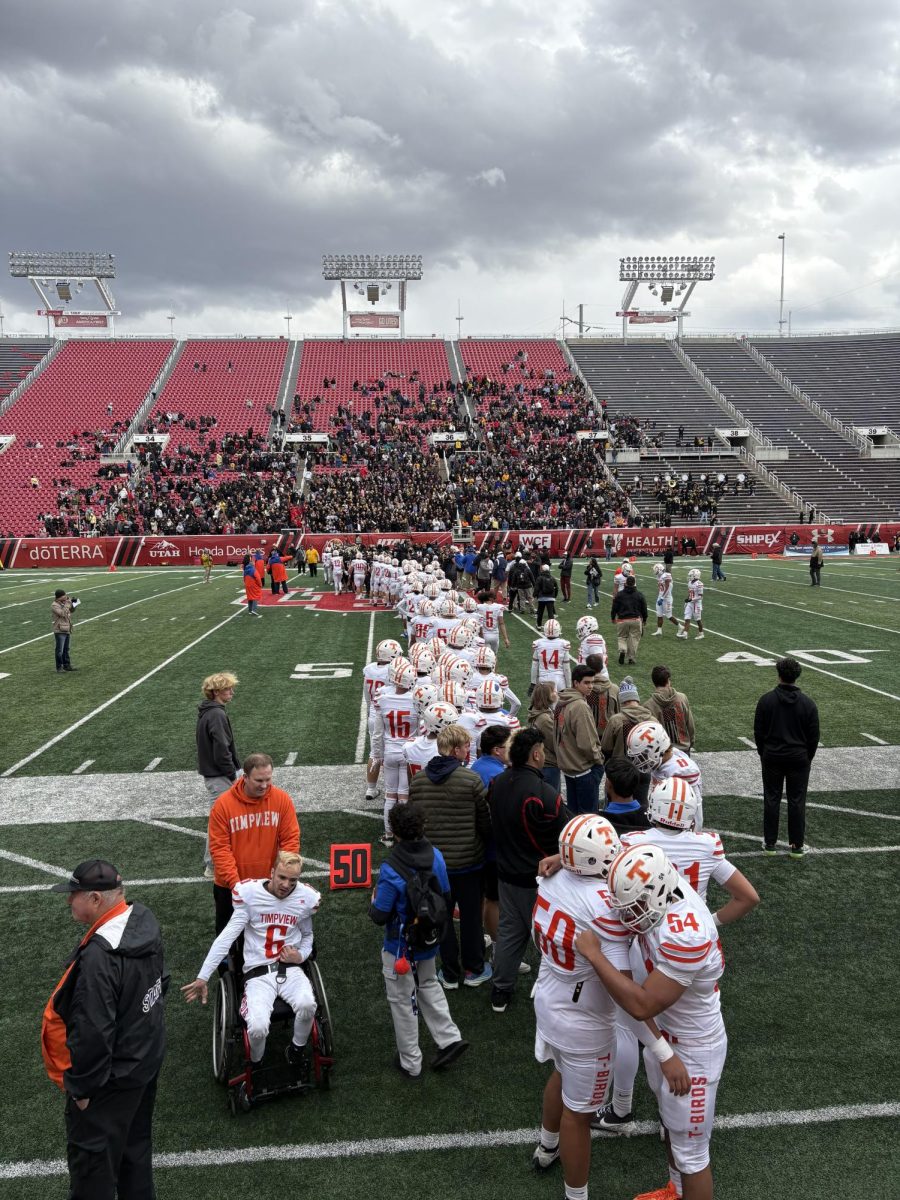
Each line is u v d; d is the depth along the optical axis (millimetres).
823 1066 4695
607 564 37344
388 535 40062
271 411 52312
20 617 22781
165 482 45188
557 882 3645
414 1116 4371
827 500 47062
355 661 16203
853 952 5875
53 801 8977
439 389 56469
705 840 4051
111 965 3258
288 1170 4016
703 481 47094
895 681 13969
